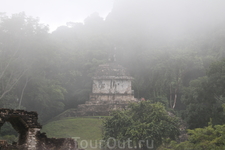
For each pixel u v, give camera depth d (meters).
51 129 36.94
